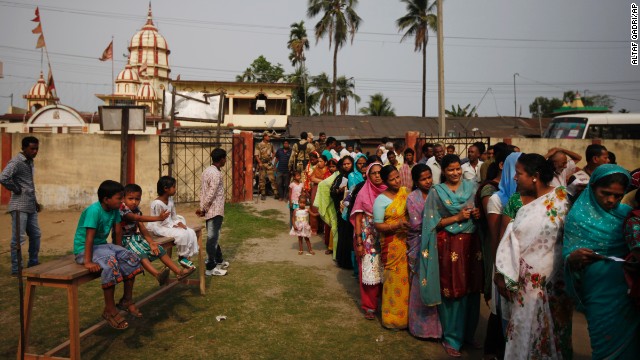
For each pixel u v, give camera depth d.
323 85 40.19
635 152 14.95
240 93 32.09
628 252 2.67
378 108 40.31
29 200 6.03
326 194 7.02
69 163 11.27
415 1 33.31
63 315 4.65
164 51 39.12
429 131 25.45
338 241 6.62
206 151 11.92
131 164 11.45
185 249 5.02
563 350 3.04
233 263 6.79
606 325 2.66
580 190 3.74
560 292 3.00
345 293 5.52
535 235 2.93
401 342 4.17
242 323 4.54
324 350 3.99
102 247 3.81
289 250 7.69
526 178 3.03
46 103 34.00
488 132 25.97
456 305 3.96
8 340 4.07
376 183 4.73
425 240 3.96
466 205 3.88
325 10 31.98
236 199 12.38
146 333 4.27
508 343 3.05
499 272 2.99
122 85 36.00
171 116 11.25
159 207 5.09
